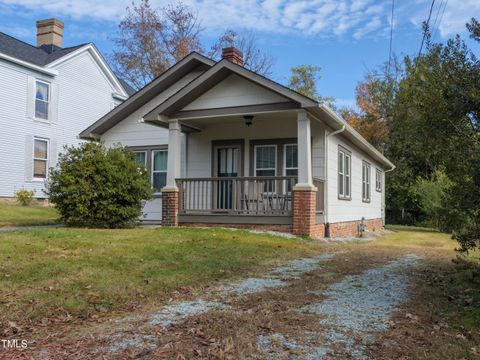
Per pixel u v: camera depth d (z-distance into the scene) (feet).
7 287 16.71
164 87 47.96
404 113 27.09
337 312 15.33
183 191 40.63
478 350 11.84
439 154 18.52
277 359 11.21
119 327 13.65
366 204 59.93
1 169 59.36
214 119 40.96
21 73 62.34
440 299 17.31
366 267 24.67
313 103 34.09
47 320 14.14
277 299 17.11
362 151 57.36
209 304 16.37
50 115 66.54
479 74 16.62
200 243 28.25
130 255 23.21
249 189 40.52
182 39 103.35
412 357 11.35
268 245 29.94
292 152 41.75
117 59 103.60
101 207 35.86
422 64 19.07
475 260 25.49
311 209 35.68
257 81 35.60
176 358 11.20
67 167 36.70
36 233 27.99
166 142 47.73
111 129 50.16
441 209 18.99
